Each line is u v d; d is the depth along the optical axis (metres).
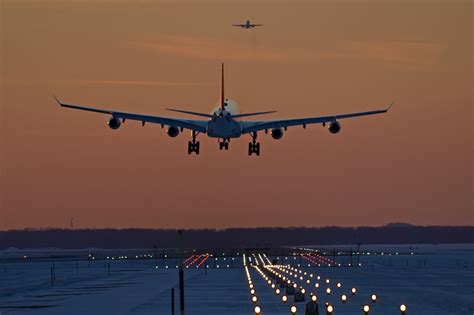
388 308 177.62
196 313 168.88
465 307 180.75
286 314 164.38
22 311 181.12
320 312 168.75
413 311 172.12
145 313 170.50
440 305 185.38
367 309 151.88
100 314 170.00
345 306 182.25
